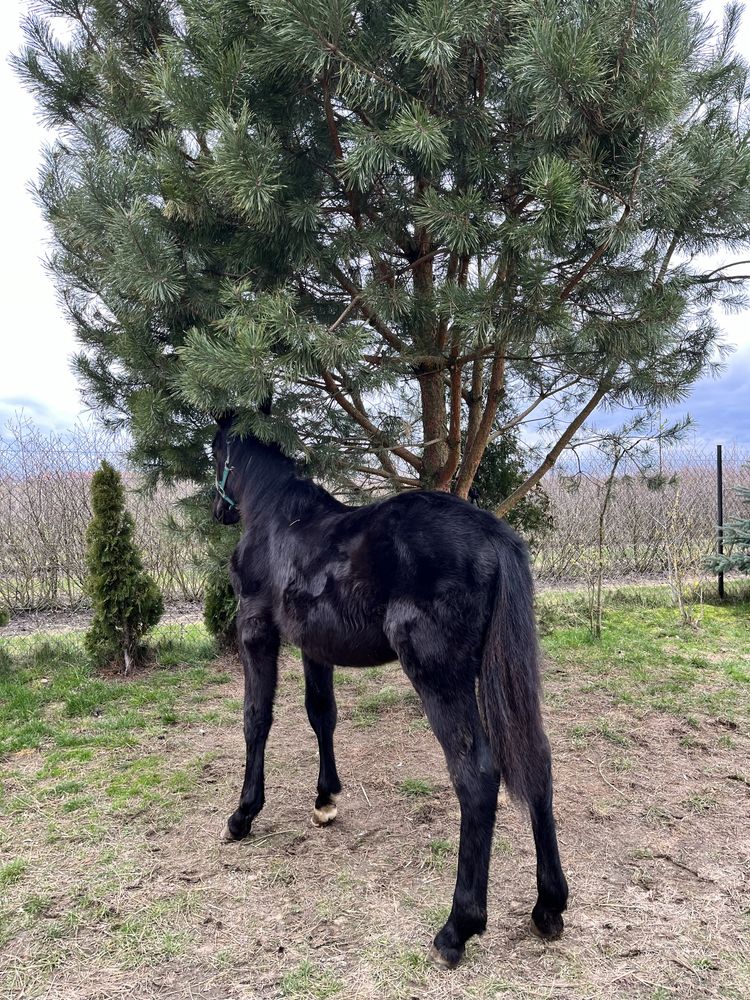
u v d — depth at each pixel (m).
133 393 4.15
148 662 5.89
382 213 3.22
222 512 3.33
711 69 3.42
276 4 2.30
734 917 2.26
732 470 9.87
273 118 2.94
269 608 2.80
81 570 7.93
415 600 2.16
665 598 8.40
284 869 2.62
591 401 4.27
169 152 2.86
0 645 6.30
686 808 3.07
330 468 3.83
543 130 2.59
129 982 2.00
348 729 4.20
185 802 3.23
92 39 3.77
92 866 2.66
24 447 7.75
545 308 2.87
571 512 9.49
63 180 3.18
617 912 2.29
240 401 2.59
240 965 2.07
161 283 2.76
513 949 2.11
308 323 2.66
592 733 3.98
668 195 2.59
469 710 2.10
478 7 2.50
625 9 2.55
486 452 5.99
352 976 2.00
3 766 3.75
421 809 3.08
